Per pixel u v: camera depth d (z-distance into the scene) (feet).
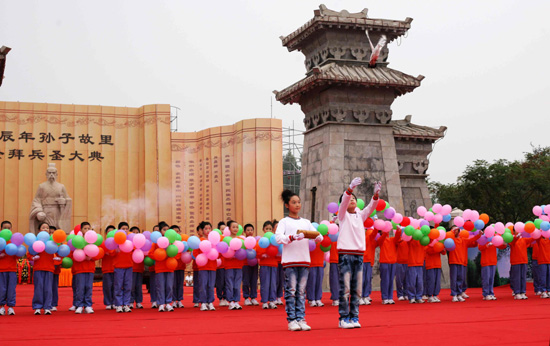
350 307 27.89
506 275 71.97
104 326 30.63
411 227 46.75
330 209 42.93
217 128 96.43
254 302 47.55
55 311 43.86
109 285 45.01
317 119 65.21
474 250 72.43
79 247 40.93
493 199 95.40
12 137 91.30
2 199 89.81
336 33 64.54
